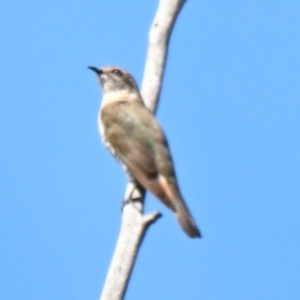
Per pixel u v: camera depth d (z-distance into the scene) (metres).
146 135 14.02
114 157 14.52
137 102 14.93
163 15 13.47
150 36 13.58
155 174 13.53
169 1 13.47
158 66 13.70
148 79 13.81
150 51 13.65
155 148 13.87
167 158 13.79
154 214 10.56
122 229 10.91
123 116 14.46
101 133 14.81
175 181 13.54
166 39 13.56
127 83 15.27
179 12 13.55
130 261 10.60
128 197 13.29
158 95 13.98
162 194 13.03
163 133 14.09
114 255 10.68
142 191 13.42
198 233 12.27
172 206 12.80
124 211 12.38
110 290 10.51
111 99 15.16
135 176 13.52
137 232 10.66
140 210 13.05
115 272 10.58
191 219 12.49
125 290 10.54
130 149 13.95
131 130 14.16
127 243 10.69
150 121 14.18
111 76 15.32
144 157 13.74
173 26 13.56
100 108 15.27
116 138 14.27
